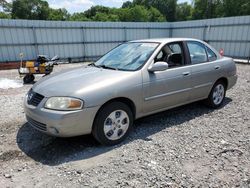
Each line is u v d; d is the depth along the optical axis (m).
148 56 3.92
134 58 4.02
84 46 16.55
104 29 16.94
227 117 4.66
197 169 2.91
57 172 2.88
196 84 4.53
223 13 45.88
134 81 3.58
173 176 2.77
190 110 5.06
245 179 2.72
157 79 3.85
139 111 3.77
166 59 4.10
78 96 3.10
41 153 3.33
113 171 2.88
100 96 3.22
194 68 4.45
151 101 3.85
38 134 3.93
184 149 3.39
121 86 3.43
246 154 3.26
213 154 3.26
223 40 15.70
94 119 3.29
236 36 14.86
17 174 2.85
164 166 2.97
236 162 3.06
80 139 3.72
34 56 14.97
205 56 4.84
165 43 4.17
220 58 5.17
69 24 15.65
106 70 3.83
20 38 14.28
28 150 3.41
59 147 3.49
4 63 13.35
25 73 8.77
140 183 2.65
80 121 3.13
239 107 5.28
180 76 4.18
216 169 2.91
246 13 42.25
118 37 17.62
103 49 17.31
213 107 5.14
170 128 4.12
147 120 4.49
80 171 2.88
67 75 3.75
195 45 4.69
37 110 3.21
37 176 2.80
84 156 3.23
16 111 5.13
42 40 15.01
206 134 3.88
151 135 3.84
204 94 4.82
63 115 3.03
